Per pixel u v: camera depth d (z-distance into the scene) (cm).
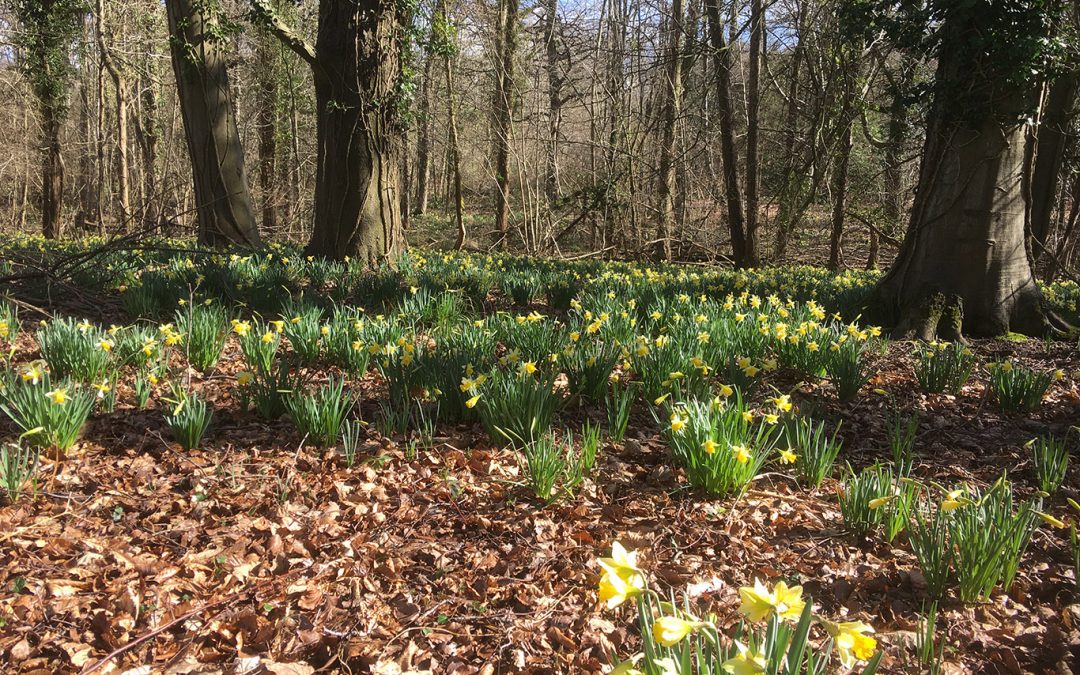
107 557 285
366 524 321
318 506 334
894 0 793
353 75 1045
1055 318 764
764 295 927
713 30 1747
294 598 264
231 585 272
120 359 483
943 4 711
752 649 171
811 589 270
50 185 2147
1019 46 670
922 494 344
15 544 288
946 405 505
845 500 316
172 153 2442
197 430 382
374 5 1041
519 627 249
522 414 386
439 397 433
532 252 2080
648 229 2234
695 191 2259
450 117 2045
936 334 739
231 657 233
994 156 727
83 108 2672
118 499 333
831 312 812
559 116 2058
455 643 242
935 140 759
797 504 338
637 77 1994
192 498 336
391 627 249
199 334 518
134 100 2320
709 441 323
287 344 605
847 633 134
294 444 396
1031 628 246
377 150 1073
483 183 2662
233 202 1444
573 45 2033
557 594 270
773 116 2377
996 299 747
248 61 2277
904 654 225
